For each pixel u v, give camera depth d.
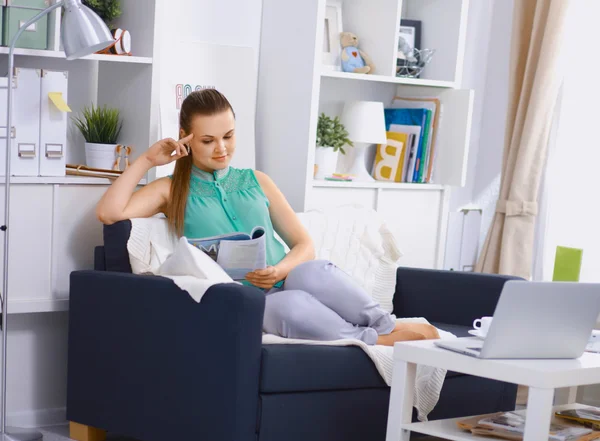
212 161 3.11
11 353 3.24
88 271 3.00
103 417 2.95
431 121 4.10
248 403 2.57
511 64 4.24
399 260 4.07
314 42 3.62
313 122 3.65
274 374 2.59
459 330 3.21
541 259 4.29
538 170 4.15
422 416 2.81
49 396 3.33
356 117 3.93
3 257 3.00
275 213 3.25
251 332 2.56
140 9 3.35
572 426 2.58
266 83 3.85
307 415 2.67
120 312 2.88
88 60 3.48
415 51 4.12
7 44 3.00
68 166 3.28
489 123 4.61
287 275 3.06
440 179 4.13
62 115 3.11
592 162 4.15
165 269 2.87
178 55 3.59
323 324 2.81
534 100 4.09
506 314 2.30
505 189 4.21
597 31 4.14
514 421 2.53
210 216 3.09
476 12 4.50
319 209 3.50
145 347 2.81
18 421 3.26
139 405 2.83
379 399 2.83
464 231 4.57
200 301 2.64
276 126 3.80
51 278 3.11
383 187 3.95
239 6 3.79
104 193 3.14
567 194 4.22
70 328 3.04
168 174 3.47
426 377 2.81
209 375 2.62
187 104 3.11
